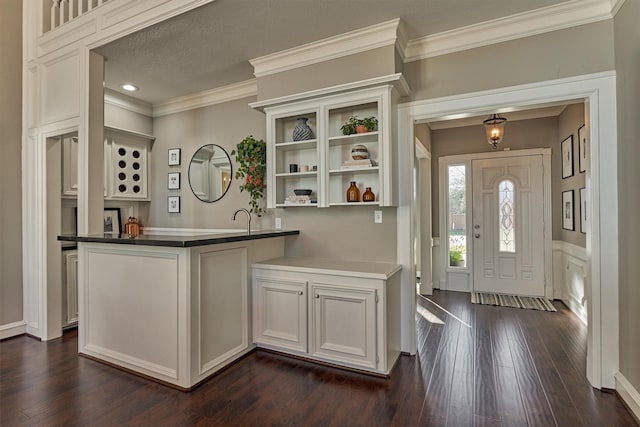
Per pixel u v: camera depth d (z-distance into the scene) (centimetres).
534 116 482
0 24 336
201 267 246
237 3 243
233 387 237
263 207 372
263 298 293
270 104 316
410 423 197
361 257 315
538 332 339
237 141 400
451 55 280
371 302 251
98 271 282
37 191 337
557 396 223
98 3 299
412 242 293
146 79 374
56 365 271
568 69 243
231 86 394
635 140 202
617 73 227
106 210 432
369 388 235
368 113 309
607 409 208
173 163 445
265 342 291
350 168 292
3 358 285
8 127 340
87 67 305
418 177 515
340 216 325
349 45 287
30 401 219
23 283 349
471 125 520
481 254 510
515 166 491
